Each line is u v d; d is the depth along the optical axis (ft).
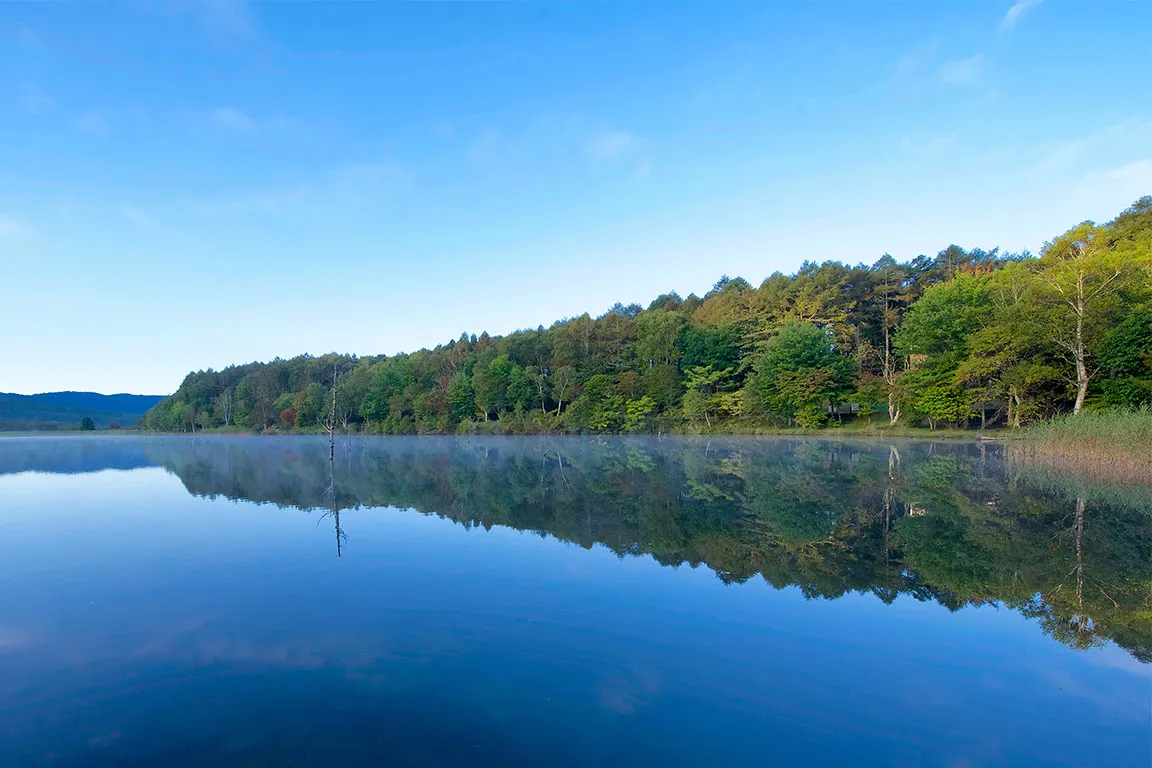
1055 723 19.49
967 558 38.96
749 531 47.21
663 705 20.33
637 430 217.36
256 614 29.14
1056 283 120.26
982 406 146.00
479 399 252.21
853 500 61.16
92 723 19.39
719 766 17.03
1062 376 122.21
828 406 188.34
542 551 41.24
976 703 20.71
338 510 59.41
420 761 17.25
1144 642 25.79
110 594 32.53
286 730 18.88
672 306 302.66
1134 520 50.29
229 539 46.14
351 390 305.32
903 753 17.74
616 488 73.10
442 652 24.54
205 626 27.66
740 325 217.36
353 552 41.34
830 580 34.37
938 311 155.63
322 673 22.74
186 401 389.80
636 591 32.35
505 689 21.38
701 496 65.26
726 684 21.83
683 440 177.68
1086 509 54.85
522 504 61.52
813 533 46.39
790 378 180.75
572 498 65.31
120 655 24.57
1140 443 75.36
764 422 195.11
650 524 50.26
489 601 30.73
